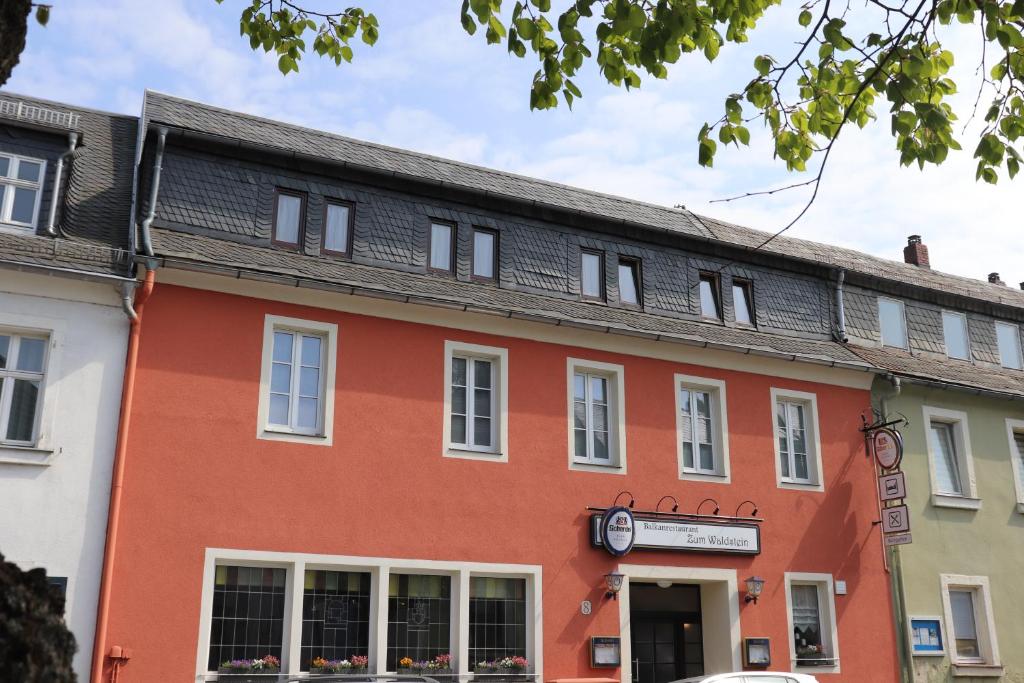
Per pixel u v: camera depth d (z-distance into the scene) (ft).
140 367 42.29
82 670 38.42
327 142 55.01
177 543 41.39
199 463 42.55
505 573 48.24
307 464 44.78
